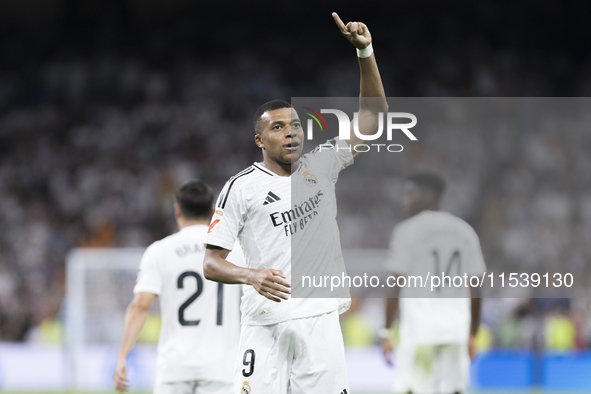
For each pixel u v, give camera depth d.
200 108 67.62
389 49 71.38
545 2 72.38
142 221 57.06
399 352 19.12
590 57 71.25
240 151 64.44
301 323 11.72
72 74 70.25
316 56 72.56
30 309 43.25
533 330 34.06
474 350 18.47
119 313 35.69
